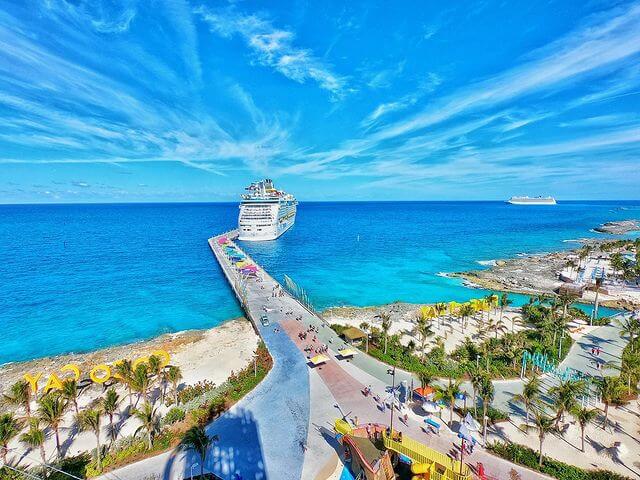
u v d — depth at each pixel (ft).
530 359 166.71
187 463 108.68
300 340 195.21
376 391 146.41
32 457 120.06
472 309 238.68
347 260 463.01
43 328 246.06
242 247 558.15
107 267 415.64
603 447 117.39
